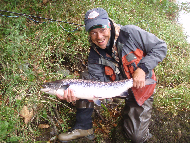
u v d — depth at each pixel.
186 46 2.20
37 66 1.57
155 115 1.62
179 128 1.56
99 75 1.45
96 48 1.39
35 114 1.40
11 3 1.84
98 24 1.18
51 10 1.93
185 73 1.93
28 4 1.94
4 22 1.69
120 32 1.29
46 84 1.23
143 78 1.24
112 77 1.44
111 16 2.12
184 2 3.12
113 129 1.58
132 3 2.52
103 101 1.72
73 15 2.02
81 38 1.85
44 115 1.42
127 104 1.49
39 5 1.96
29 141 1.29
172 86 1.91
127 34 1.27
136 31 1.27
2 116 1.26
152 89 1.38
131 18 2.24
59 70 1.67
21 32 1.70
